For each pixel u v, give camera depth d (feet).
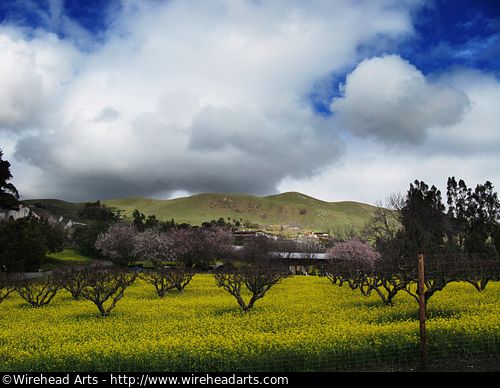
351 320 70.85
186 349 47.83
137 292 138.72
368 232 214.07
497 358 46.85
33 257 203.00
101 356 47.52
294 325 67.62
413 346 47.50
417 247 168.76
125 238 248.11
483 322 53.67
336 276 141.28
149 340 55.67
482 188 247.29
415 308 81.15
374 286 93.20
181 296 127.03
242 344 49.26
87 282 99.76
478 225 242.17
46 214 517.96
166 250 233.55
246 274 93.25
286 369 45.11
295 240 367.86
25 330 70.18
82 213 563.07
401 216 198.70
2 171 282.77
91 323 77.82
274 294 122.21
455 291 105.19
